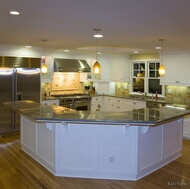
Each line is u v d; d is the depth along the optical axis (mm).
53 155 3959
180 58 6531
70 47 6316
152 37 4430
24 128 5023
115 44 5508
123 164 3793
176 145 4715
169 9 2602
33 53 6625
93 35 4312
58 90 7992
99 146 3814
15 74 6312
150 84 7852
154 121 3543
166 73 6926
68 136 3854
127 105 7562
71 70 7398
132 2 2379
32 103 5387
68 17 3004
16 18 3088
